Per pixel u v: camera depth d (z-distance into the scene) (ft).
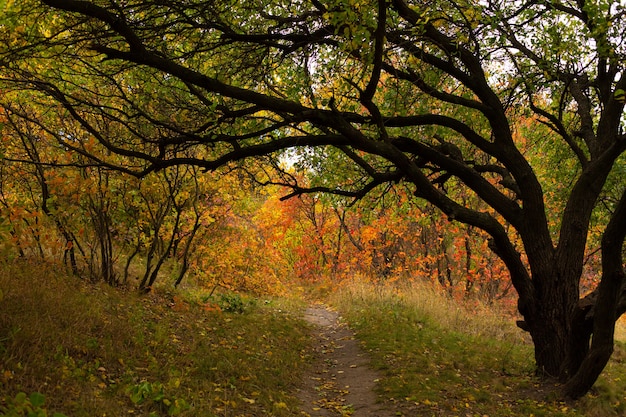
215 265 53.72
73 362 18.20
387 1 20.47
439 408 22.90
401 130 32.17
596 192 28.48
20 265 26.91
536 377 28.43
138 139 33.40
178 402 15.85
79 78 28.35
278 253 80.53
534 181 28.58
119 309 27.78
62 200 28.84
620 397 26.43
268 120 30.45
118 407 16.31
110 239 34.68
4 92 25.20
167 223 42.27
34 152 29.78
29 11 20.52
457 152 31.60
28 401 9.71
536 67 29.89
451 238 71.56
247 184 43.39
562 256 28.30
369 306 52.80
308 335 41.63
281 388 25.00
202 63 28.27
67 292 25.45
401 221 66.95
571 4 31.07
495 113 29.04
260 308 47.42
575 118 38.73
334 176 36.04
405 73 28.86
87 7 19.12
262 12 26.96
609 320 23.59
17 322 19.31
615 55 26.14
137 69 27.53
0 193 31.04
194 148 37.04
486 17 24.82
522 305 29.07
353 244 90.94
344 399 25.02
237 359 26.45
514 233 65.16
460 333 42.11
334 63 26.53
